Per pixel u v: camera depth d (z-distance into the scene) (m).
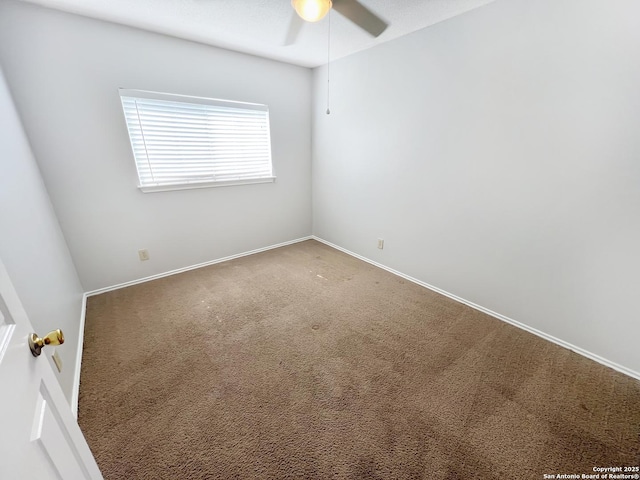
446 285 2.49
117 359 1.71
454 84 2.07
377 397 1.47
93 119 2.17
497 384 1.55
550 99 1.66
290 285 2.66
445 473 1.12
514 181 1.90
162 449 1.20
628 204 1.49
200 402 1.43
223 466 1.14
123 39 2.14
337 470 1.13
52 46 1.92
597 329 1.71
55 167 2.08
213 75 2.61
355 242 3.33
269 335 1.95
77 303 2.07
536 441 1.25
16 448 0.51
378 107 2.65
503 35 1.77
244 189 3.17
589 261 1.67
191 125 2.63
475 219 2.17
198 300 2.38
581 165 1.61
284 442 1.24
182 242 2.88
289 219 3.69
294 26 2.11
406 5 1.81
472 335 1.96
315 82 3.25
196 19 2.00
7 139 1.47
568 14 1.52
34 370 0.66
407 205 2.64
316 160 3.55
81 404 1.40
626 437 1.26
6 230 1.14
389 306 2.32
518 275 2.00
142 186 2.50
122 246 2.53
